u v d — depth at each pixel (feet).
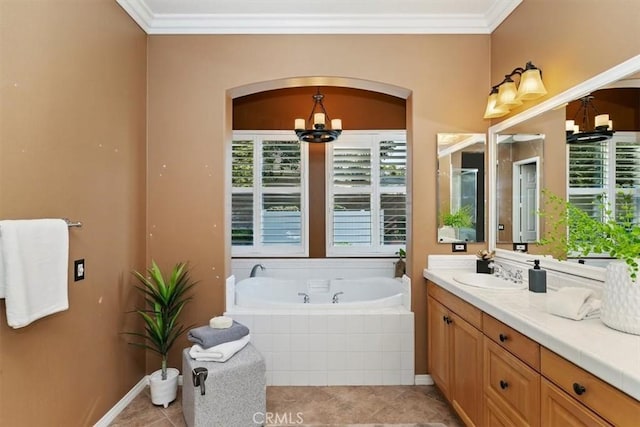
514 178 8.24
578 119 6.18
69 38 6.25
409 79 9.29
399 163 14.05
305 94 13.98
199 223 9.20
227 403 6.79
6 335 4.97
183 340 9.12
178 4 8.49
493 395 5.78
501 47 8.75
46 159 5.73
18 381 5.17
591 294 5.08
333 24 9.12
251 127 14.01
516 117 8.09
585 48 6.02
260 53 9.23
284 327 8.97
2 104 4.94
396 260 13.71
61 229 5.51
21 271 4.83
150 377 8.38
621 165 5.27
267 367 8.96
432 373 8.72
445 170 9.27
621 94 5.28
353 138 14.03
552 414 4.32
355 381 9.00
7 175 5.01
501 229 8.83
